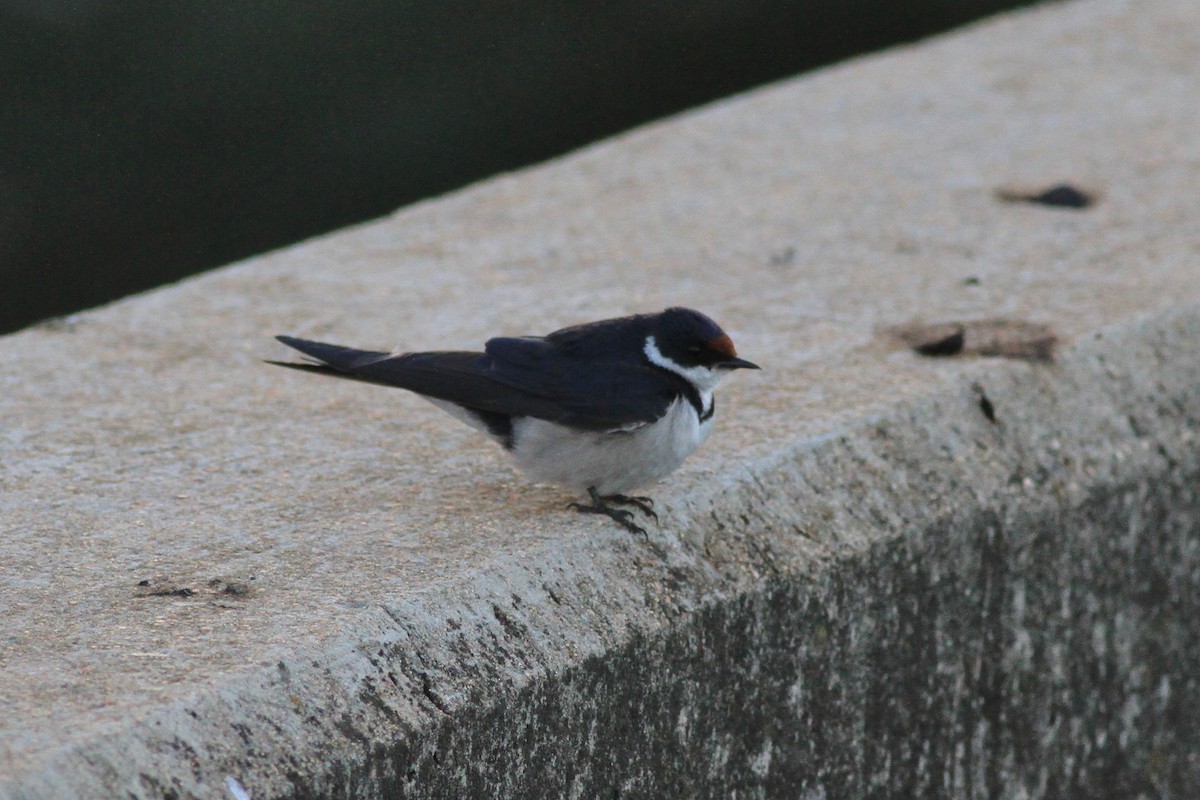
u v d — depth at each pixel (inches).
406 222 509.7
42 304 632.4
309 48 661.3
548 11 721.6
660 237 486.9
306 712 232.7
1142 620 377.7
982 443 350.3
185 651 238.4
